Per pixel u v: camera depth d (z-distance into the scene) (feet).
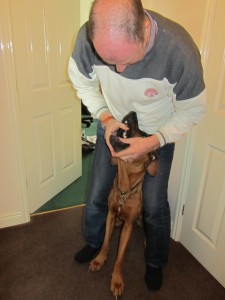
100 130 4.25
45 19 5.77
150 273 4.63
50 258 5.11
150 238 4.44
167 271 4.91
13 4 4.96
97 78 3.84
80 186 7.80
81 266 4.95
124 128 3.57
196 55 2.90
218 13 3.97
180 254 5.32
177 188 5.40
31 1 5.33
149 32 2.72
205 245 4.91
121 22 2.28
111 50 2.39
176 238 5.65
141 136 3.65
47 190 6.90
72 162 7.86
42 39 5.82
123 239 4.39
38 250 5.30
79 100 7.63
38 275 4.72
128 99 3.50
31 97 5.81
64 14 6.31
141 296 4.40
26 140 5.88
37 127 6.19
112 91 3.53
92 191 4.65
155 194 4.09
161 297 4.40
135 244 5.56
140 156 3.72
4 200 5.83
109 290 4.48
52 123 6.67
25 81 5.56
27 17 5.31
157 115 3.63
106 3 2.30
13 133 5.47
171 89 3.20
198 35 4.35
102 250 4.80
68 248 5.39
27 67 5.55
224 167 4.30
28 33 5.41
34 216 6.37
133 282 4.66
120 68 2.73
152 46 2.84
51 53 6.15
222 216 4.45
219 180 4.43
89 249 5.09
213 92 4.27
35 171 6.35
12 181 5.76
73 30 6.73
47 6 5.75
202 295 4.47
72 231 5.88
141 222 5.70
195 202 5.02
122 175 4.06
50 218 6.31
